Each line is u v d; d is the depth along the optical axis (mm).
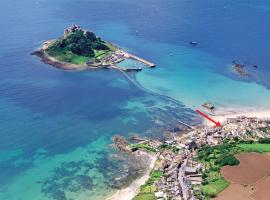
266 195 171000
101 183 184500
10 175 188625
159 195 172125
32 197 175875
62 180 186250
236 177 181375
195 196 169000
